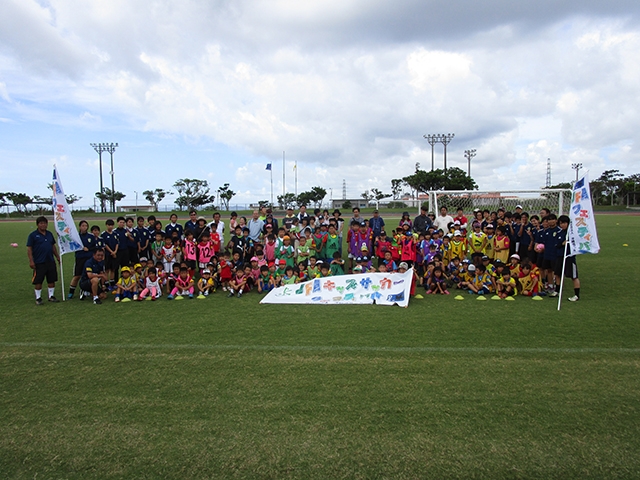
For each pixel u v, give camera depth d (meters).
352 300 8.18
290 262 10.30
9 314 7.53
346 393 4.20
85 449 3.38
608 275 10.94
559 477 2.98
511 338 5.81
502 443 3.36
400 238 10.78
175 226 11.25
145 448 3.37
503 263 9.20
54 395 4.27
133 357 5.25
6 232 28.09
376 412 3.83
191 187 71.44
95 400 4.15
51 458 3.27
